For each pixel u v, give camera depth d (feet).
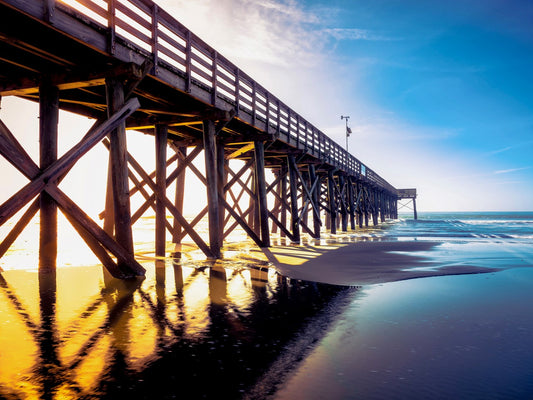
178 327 11.88
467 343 10.61
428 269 24.63
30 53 17.54
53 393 7.48
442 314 13.67
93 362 9.05
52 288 17.33
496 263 27.58
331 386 7.89
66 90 22.80
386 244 42.86
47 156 18.70
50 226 20.04
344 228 66.74
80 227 18.72
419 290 18.10
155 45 20.17
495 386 7.93
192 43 24.29
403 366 8.97
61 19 14.69
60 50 17.25
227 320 12.73
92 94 24.41
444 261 28.63
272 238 53.16
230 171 44.39
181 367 8.82
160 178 28.78
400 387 7.86
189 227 28.25
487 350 10.07
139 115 29.27
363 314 13.66
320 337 11.05
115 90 18.24
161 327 11.85
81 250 36.40
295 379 8.23
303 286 18.94
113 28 17.20
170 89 23.32
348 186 73.46
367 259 29.55
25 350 9.74
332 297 16.48
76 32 15.40
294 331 11.60
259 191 36.22
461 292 17.62
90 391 7.59
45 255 19.98
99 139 17.12
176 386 7.85
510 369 8.83
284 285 19.16
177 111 27.04
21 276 20.27
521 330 11.81
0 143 14.24
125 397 7.36
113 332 11.29
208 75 25.91
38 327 11.65
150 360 9.21
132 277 20.01
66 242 46.85
